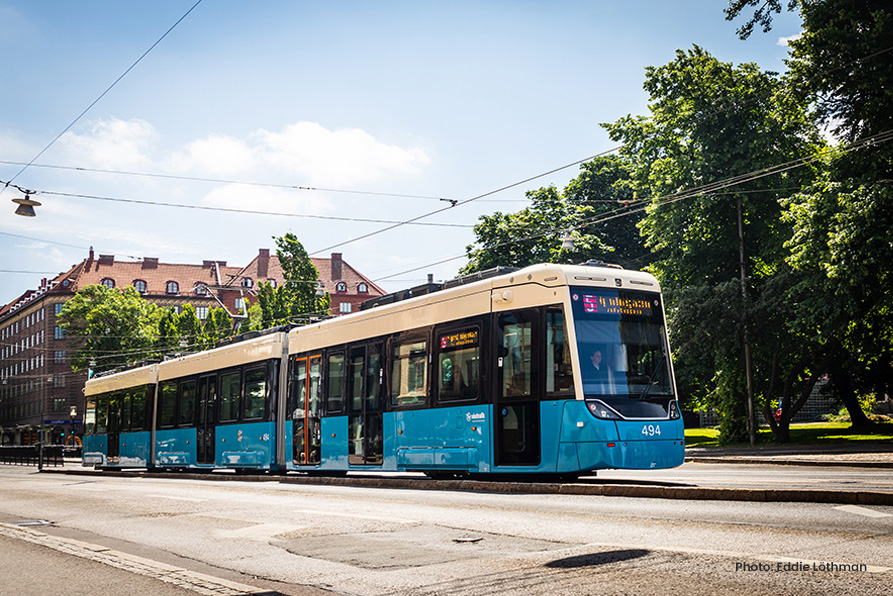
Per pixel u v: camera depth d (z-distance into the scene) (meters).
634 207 47.12
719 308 33.88
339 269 115.12
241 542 8.65
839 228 27.11
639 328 15.40
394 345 18.44
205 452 25.53
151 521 10.93
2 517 12.44
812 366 35.47
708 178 34.69
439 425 16.83
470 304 16.58
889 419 55.25
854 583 5.38
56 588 6.43
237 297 108.94
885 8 28.80
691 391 39.69
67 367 102.94
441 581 6.15
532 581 5.93
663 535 7.66
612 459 13.95
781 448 29.92
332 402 20.23
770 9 29.84
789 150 34.38
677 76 36.12
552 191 44.25
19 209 23.34
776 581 5.53
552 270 15.16
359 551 7.67
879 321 32.41
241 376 24.12
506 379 15.54
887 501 9.16
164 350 71.19
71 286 106.31
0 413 122.06
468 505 11.24
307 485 17.92
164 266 114.62
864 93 28.89
